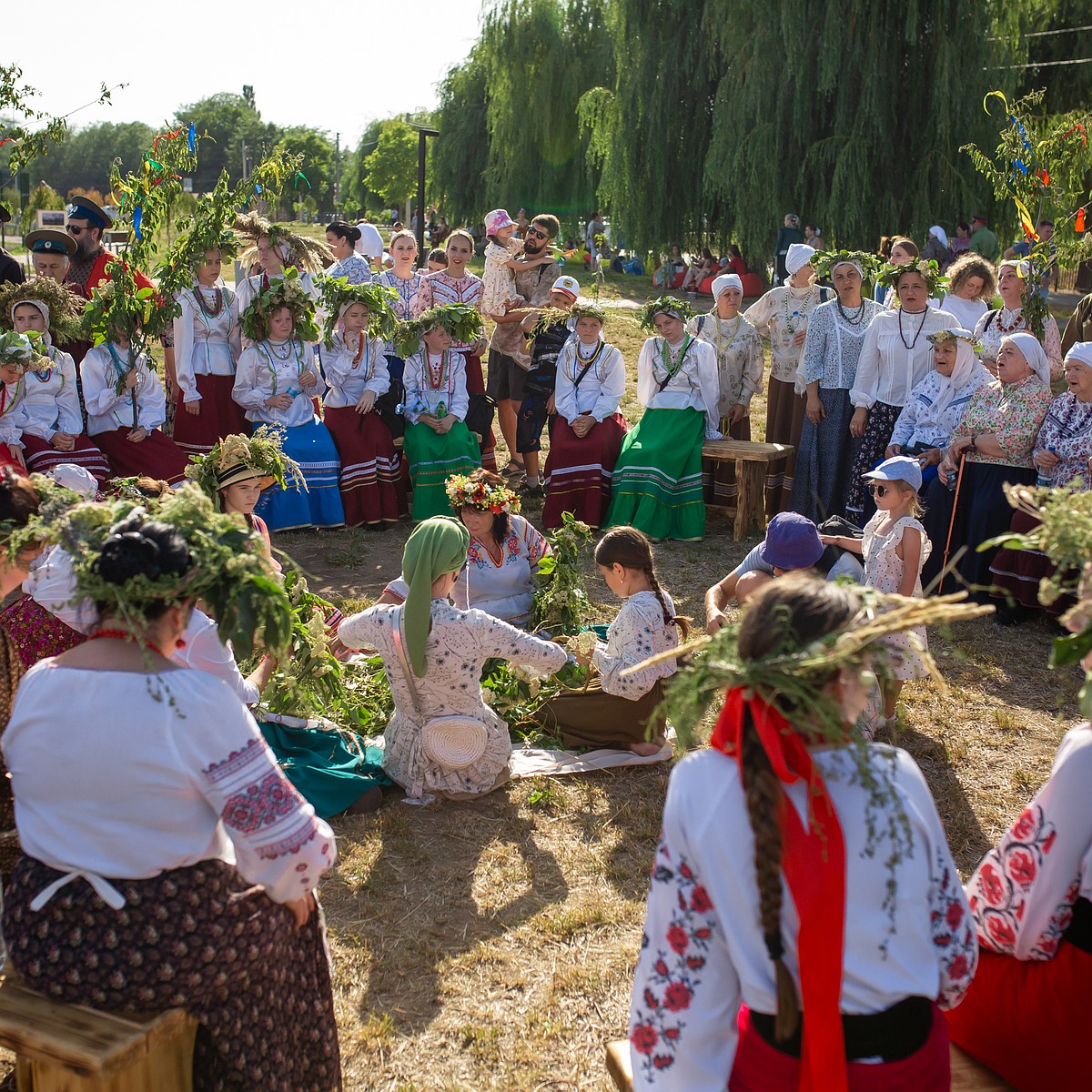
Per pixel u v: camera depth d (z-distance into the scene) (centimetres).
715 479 891
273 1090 250
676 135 2311
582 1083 318
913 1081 191
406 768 459
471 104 3494
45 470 723
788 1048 191
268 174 783
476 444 855
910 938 190
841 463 827
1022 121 831
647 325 831
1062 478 646
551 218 950
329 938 378
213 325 804
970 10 1950
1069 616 224
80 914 225
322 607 540
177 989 230
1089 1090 239
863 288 927
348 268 953
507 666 539
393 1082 317
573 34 2919
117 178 748
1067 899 231
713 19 2127
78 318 765
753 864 186
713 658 199
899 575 506
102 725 220
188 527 236
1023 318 758
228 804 226
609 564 481
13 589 306
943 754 518
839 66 1961
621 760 496
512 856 428
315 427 824
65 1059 224
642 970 200
